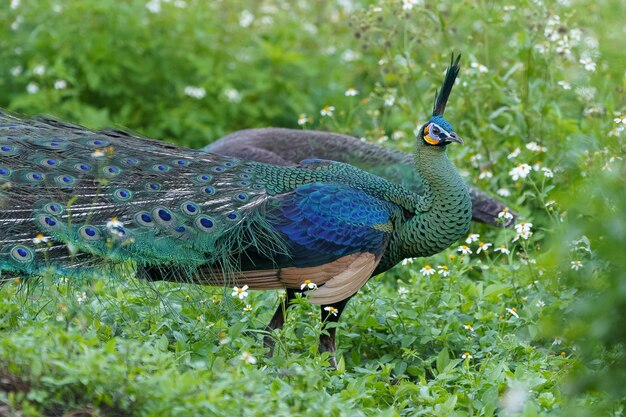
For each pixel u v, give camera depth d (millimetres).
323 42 22406
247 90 20500
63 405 7953
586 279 9547
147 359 8180
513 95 15406
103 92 19891
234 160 11078
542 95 15344
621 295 8188
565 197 8914
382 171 14227
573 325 8516
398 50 16766
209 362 9594
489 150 15555
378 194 11164
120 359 8195
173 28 20828
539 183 14547
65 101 19703
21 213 9914
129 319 10672
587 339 8438
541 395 9359
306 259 10500
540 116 15203
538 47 15516
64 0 20547
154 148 11141
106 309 10773
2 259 9570
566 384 8555
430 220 11031
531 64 15695
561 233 10633
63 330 8891
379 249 10836
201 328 10367
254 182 10797
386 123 19328
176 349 9883
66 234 9781
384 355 11211
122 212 10164
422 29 16656
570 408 8625
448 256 13266
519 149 14688
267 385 8922
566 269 10180
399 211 11180
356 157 14438
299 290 10945
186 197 10422
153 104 20172
